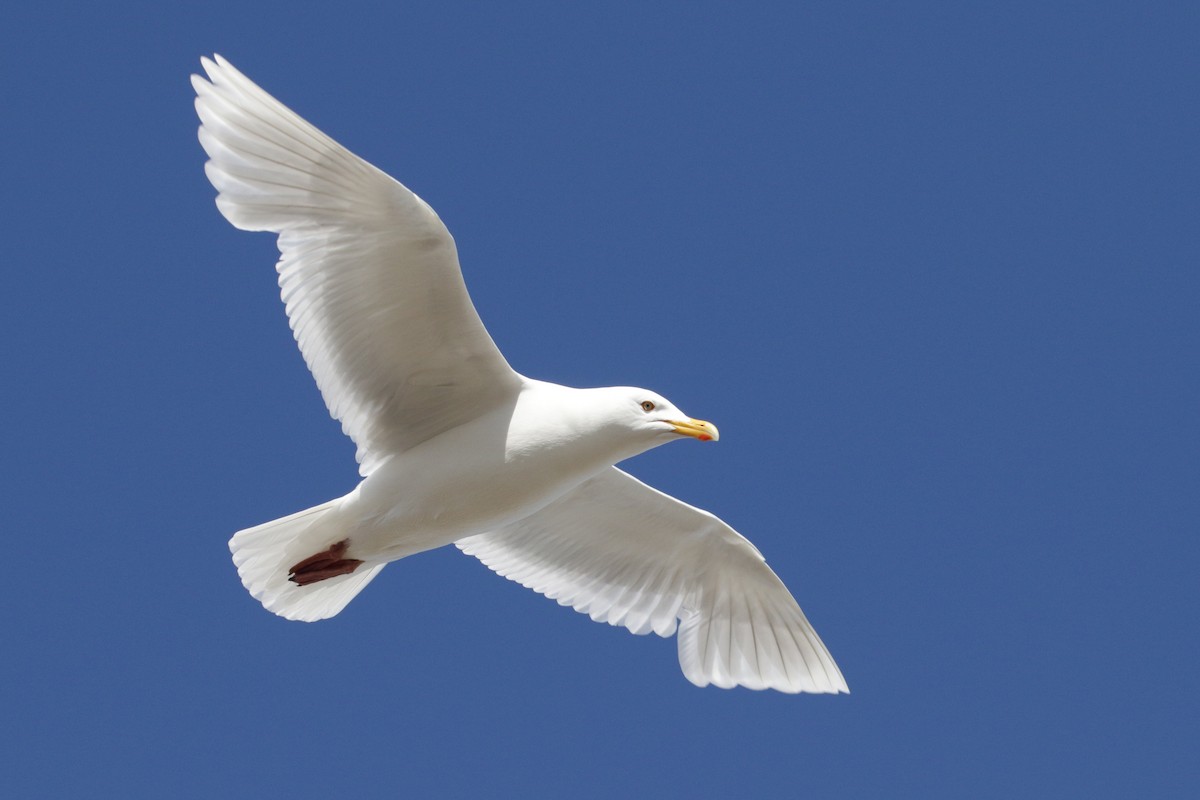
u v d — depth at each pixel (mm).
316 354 14023
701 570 16219
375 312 13859
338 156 12984
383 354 14109
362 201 13211
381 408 14398
